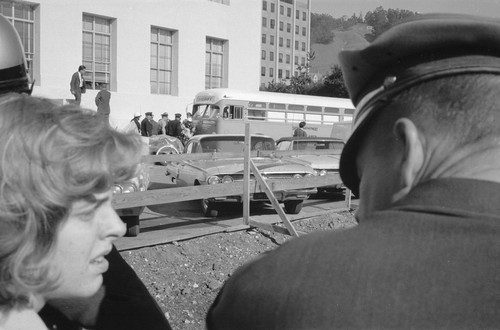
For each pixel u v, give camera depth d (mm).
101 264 1176
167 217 8547
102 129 1113
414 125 815
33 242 1000
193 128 22656
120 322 1577
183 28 34375
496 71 785
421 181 811
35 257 1009
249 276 846
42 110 1066
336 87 45312
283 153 9461
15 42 2127
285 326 765
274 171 8594
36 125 1021
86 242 1086
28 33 27875
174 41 34406
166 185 11984
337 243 809
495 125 777
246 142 7410
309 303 760
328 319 742
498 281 709
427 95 817
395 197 837
